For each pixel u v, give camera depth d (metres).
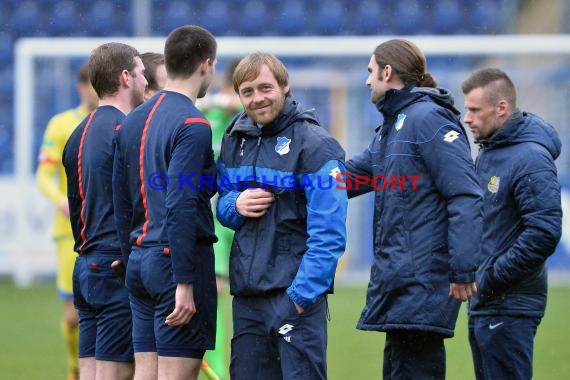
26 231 48.31
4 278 52.88
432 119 16.88
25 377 26.36
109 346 18.62
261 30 65.12
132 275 17.03
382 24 65.12
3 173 58.00
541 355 28.80
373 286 17.44
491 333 17.92
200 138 16.31
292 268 16.62
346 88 49.53
